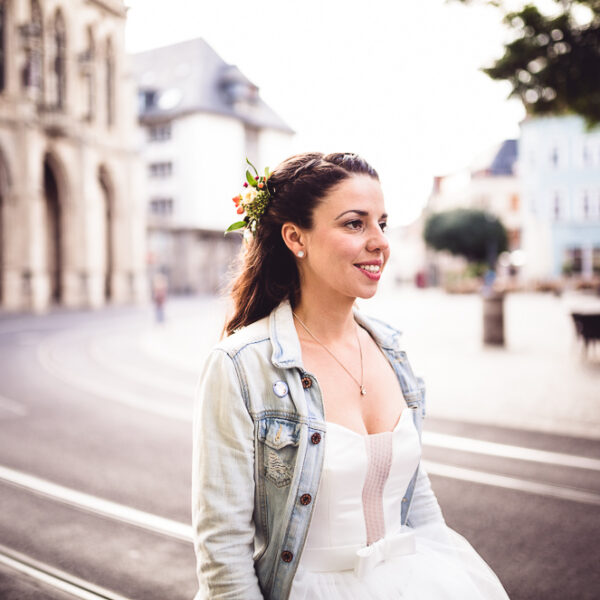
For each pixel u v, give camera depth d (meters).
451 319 21.48
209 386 1.33
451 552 1.53
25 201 28.77
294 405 1.33
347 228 1.36
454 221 50.97
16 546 3.75
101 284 34.16
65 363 11.90
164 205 54.75
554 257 44.19
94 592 3.21
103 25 33.47
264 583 1.33
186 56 56.53
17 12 28.58
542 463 5.22
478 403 7.58
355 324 1.58
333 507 1.31
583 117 7.87
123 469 5.23
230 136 54.78
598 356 11.55
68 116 31.14
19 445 6.00
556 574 3.34
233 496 1.26
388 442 1.38
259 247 1.52
